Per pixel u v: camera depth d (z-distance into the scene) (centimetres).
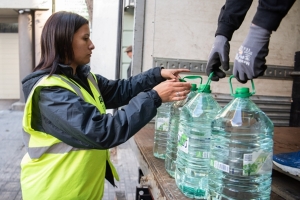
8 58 1023
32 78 116
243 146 95
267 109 247
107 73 349
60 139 112
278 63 247
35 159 122
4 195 299
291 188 109
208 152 104
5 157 418
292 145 162
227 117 99
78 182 122
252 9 235
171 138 129
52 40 118
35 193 122
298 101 241
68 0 784
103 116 106
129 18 450
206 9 231
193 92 132
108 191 302
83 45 124
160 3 226
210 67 112
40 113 115
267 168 88
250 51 90
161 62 228
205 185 102
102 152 135
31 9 751
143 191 161
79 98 107
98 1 347
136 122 105
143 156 155
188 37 231
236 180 95
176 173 112
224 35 109
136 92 161
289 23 245
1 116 715
